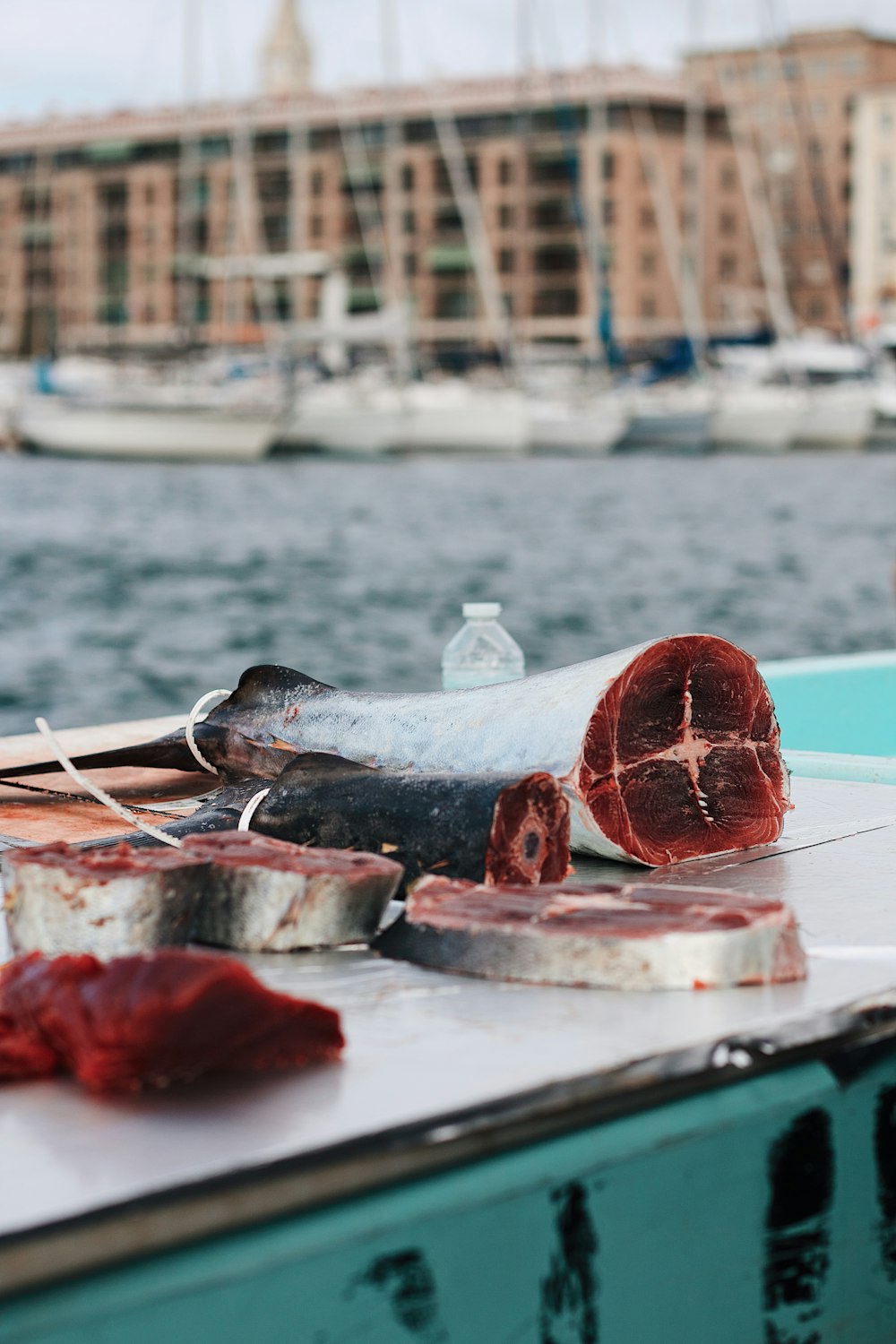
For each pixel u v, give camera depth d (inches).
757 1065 71.3
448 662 190.5
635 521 1715.1
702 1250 70.4
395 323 2480.3
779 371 2440.9
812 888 99.0
